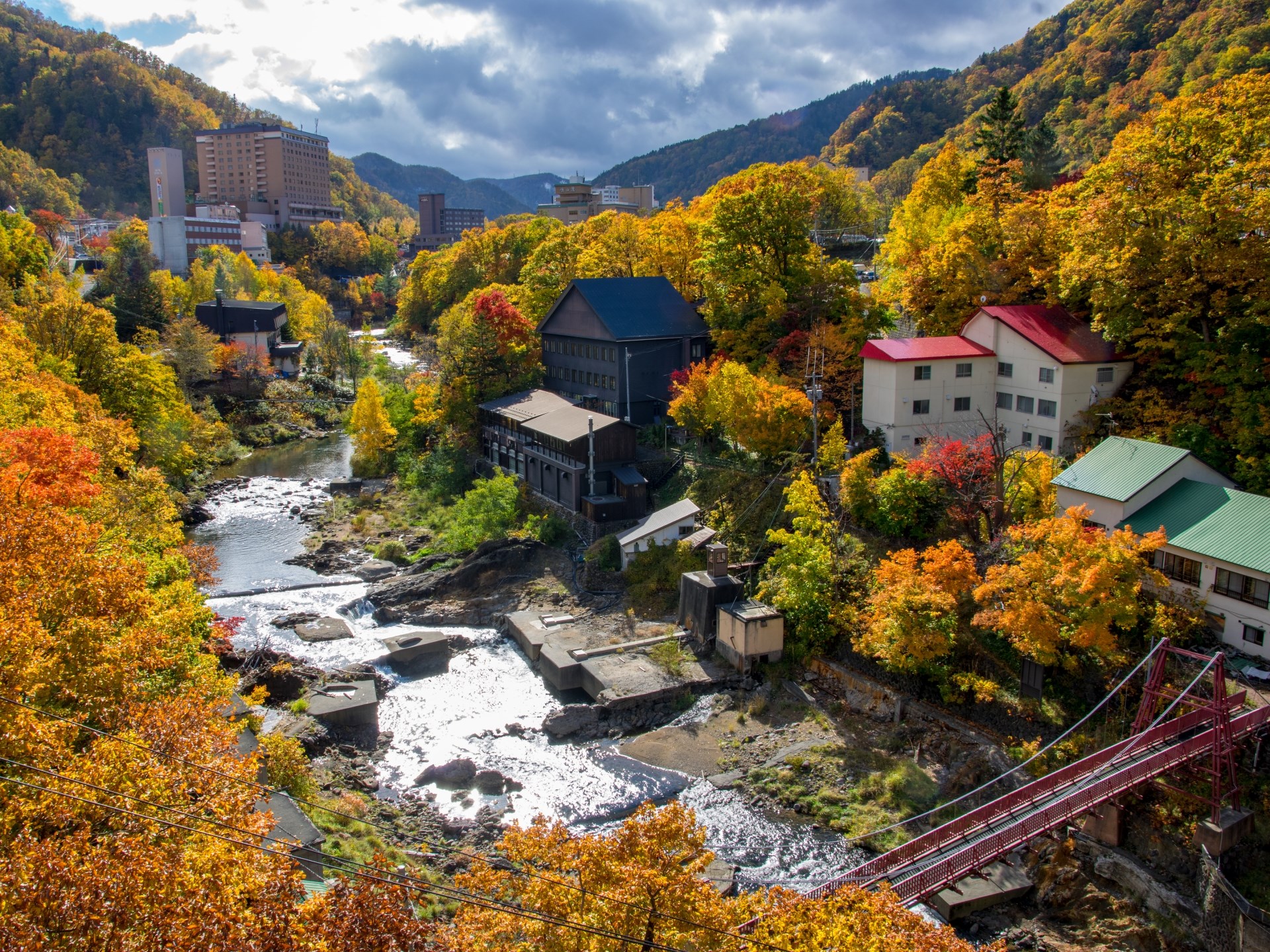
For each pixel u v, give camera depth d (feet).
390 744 132.87
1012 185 223.71
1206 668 94.07
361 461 279.28
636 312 240.94
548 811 115.96
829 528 148.36
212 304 405.18
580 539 198.29
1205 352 149.89
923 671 127.44
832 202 375.66
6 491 94.84
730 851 107.96
